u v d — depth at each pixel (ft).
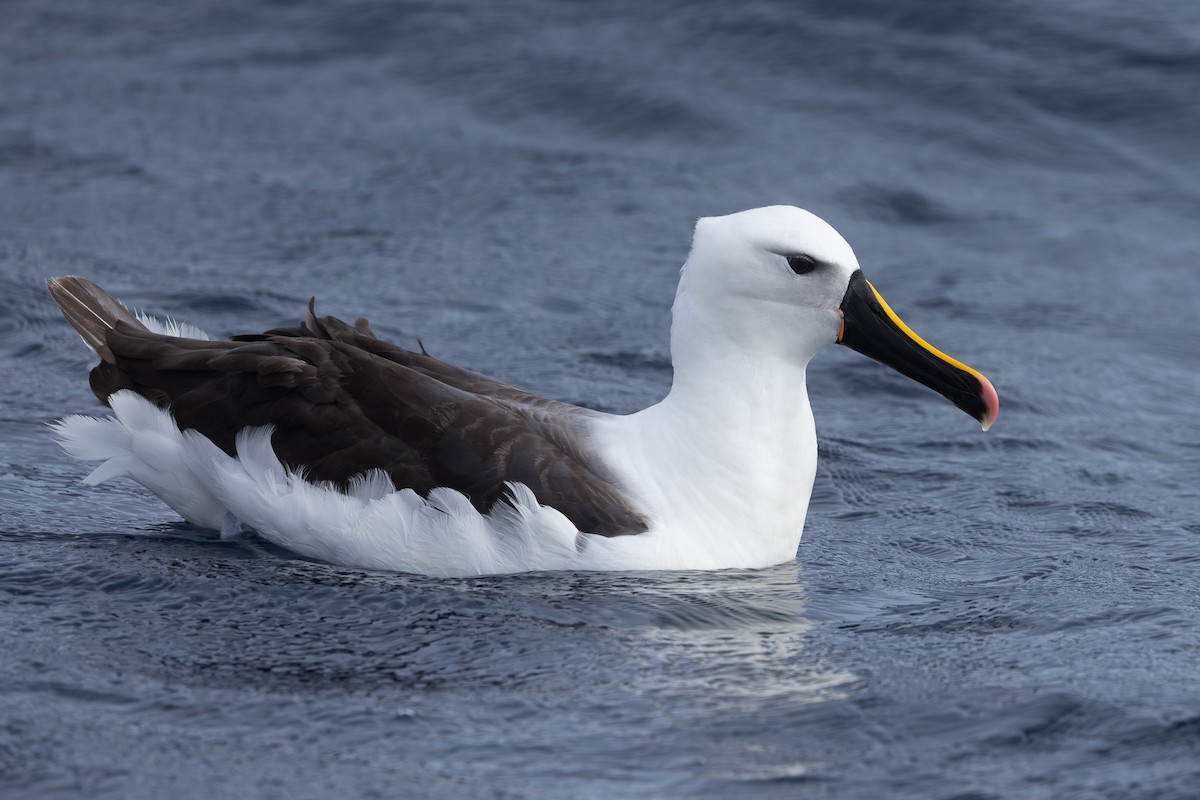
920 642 35.01
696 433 39.63
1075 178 85.20
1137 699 31.42
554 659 33.24
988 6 100.78
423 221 73.05
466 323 61.31
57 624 34.09
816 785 27.86
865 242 75.00
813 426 40.98
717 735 29.86
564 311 63.62
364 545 38.42
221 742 28.94
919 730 30.17
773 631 35.50
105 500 43.80
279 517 39.32
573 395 54.24
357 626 34.68
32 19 100.73
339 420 38.86
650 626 35.35
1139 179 85.25
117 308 43.88
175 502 41.75
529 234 72.23
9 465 45.27
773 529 40.16
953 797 27.43
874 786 27.86
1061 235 77.36
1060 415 56.29
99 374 42.24
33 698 30.32
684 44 97.30
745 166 82.02
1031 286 71.15
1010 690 31.99
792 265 39.01
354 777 27.81
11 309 58.44
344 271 66.08
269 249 68.39
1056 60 96.02
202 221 71.36
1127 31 98.94
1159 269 73.92
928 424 55.06
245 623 34.63
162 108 86.99
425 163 80.94
